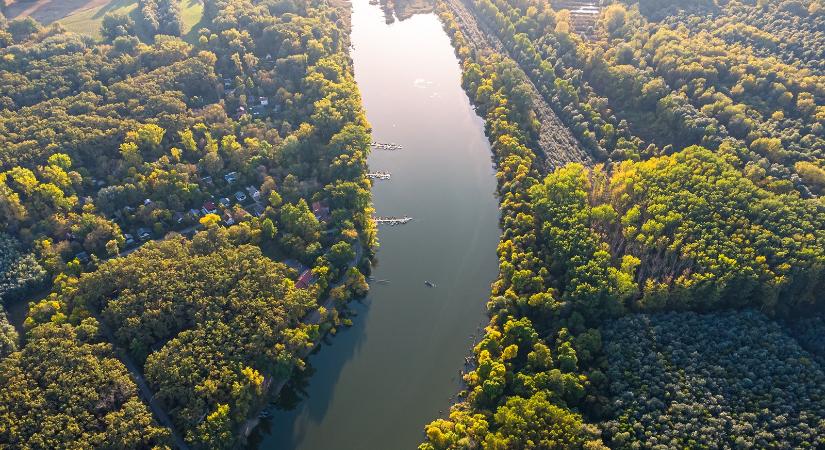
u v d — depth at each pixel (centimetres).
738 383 19512
